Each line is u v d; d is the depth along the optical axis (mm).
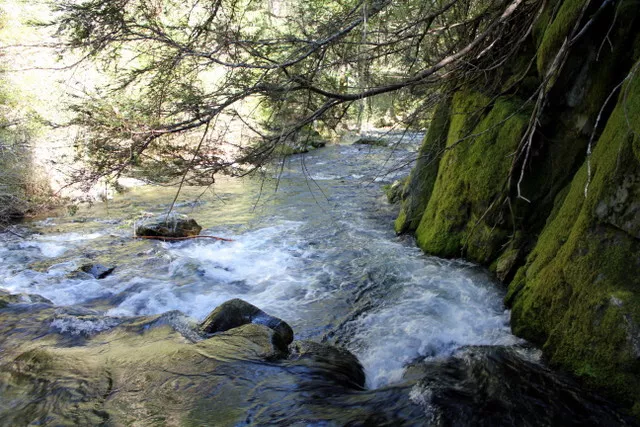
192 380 3393
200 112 4539
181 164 4449
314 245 7516
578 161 4723
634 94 3453
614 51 4184
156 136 4207
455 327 4496
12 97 8930
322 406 3072
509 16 5062
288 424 2861
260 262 6914
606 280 3287
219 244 7836
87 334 4402
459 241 6164
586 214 3566
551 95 4750
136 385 3383
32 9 8547
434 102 5594
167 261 7070
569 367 3371
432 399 3074
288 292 5781
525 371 3447
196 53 4117
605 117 4371
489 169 5547
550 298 3803
